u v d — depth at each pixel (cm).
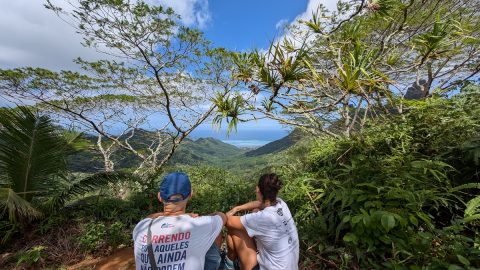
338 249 289
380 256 265
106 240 411
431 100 415
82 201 536
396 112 498
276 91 410
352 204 305
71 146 561
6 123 487
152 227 182
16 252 405
